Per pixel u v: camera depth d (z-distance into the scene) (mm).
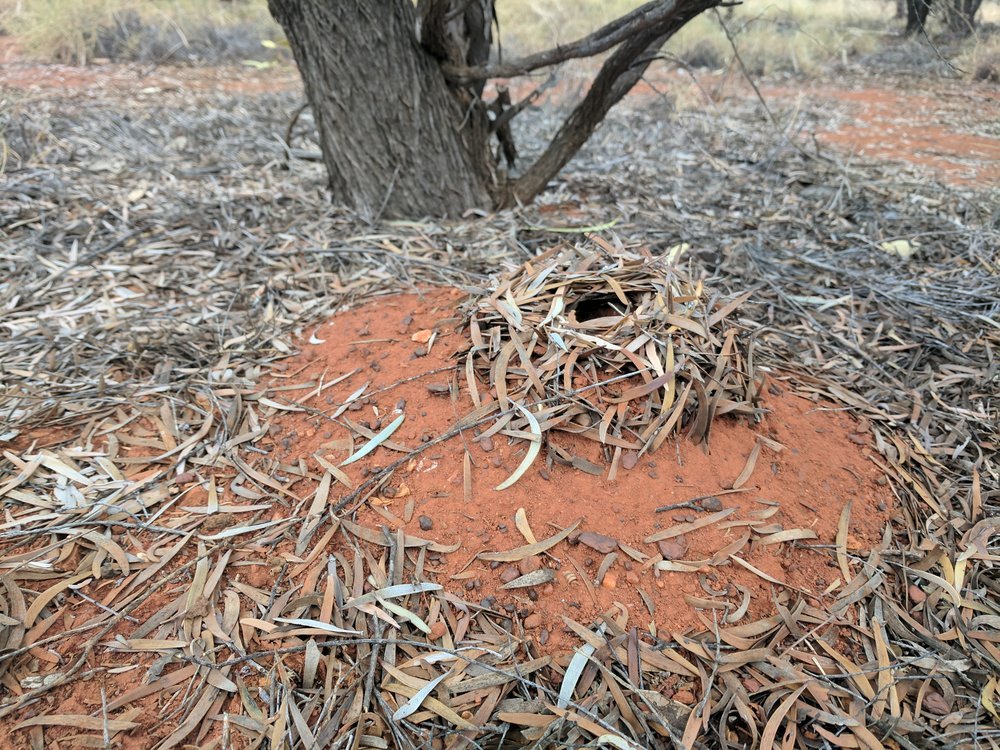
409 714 1410
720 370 1993
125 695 1435
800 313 2918
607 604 1608
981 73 6102
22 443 2053
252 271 3113
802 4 9078
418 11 3283
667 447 1914
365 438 2006
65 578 1658
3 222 3430
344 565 1688
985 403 2406
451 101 3584
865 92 7391
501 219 3654
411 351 2307
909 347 2689
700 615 1609
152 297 2902
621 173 4836
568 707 1415
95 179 4141
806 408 2283
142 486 1907
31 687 1450
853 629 1636
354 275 3023
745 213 4066
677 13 2711
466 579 1645
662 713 1417
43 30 7676
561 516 1750
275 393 2271
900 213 4000
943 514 1961
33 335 2574
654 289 2139
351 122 3473
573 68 7027
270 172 4520
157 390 2279
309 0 3150
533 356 2055
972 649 1606
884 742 1434
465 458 1860
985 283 3150
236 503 1871
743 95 7395
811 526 1841
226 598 1625
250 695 1441
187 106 6168
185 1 9203
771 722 1420
